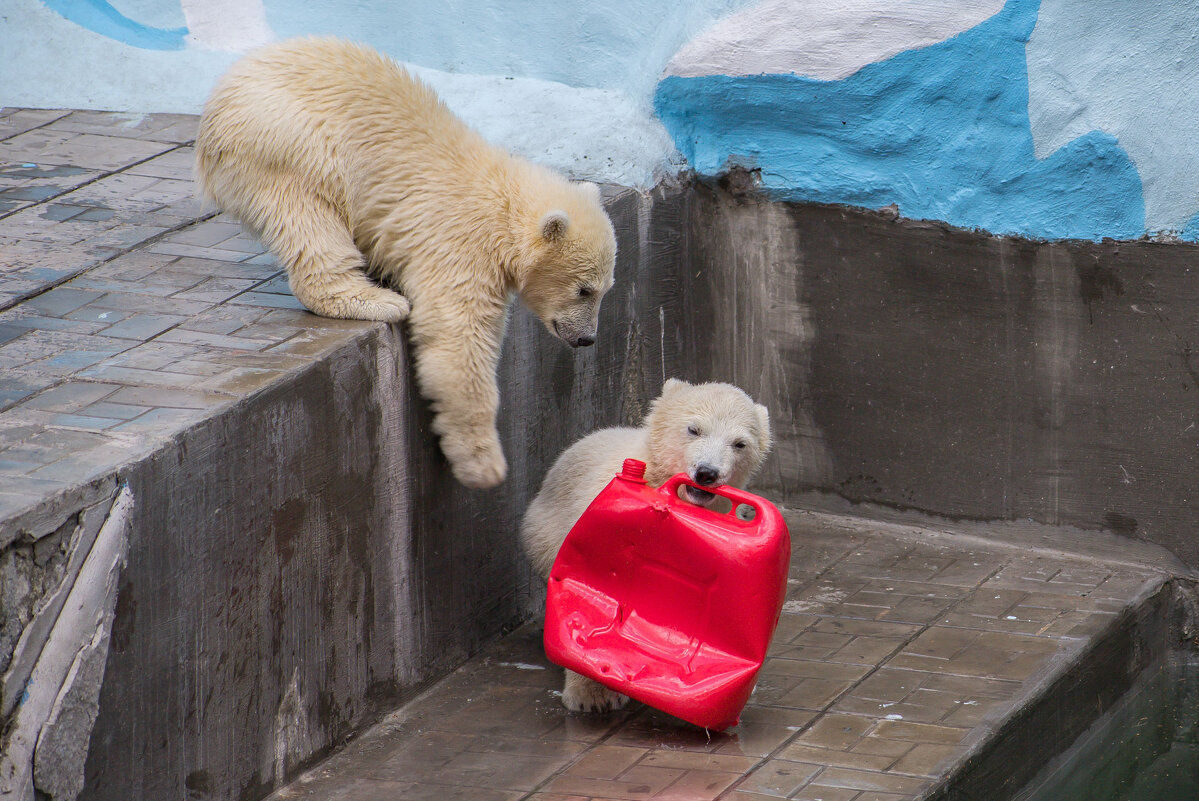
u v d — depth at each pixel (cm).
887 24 1023
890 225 1067
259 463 660
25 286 808
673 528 714
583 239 770
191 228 936
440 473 834
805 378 1133
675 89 1102
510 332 912
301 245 745
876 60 1028
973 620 934
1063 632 909
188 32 1205
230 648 655
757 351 1148
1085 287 1005
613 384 1080
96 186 1012
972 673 845
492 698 841
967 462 1080
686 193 1130
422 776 732
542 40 1133
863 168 1066
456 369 761
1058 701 850
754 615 707
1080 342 1016
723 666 718
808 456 1147
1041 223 1009
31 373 672
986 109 1009
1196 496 998
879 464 1119
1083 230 995
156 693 604
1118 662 941
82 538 546
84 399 639
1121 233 982
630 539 730
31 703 529
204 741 644
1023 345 1038
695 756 743
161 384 659
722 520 714
